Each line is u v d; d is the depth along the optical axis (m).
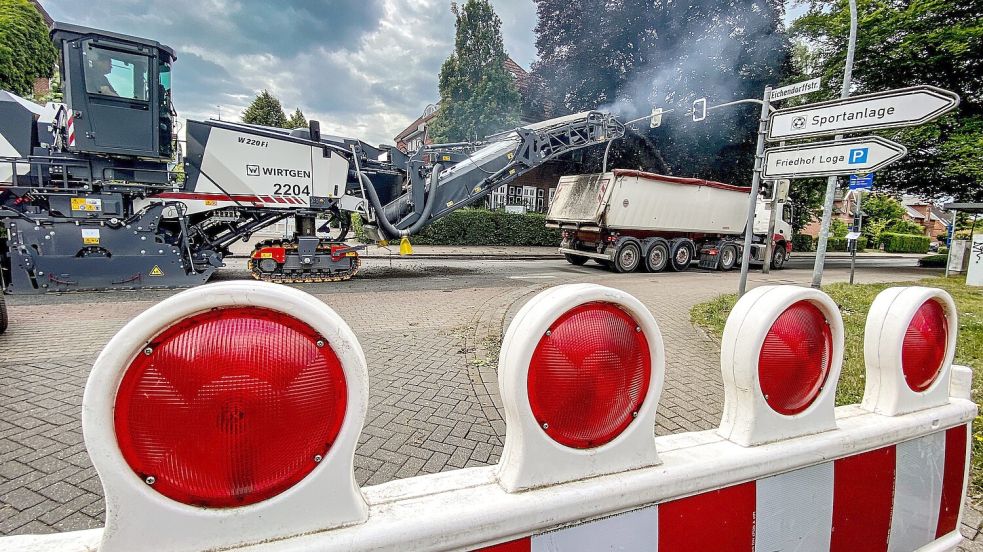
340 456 0.81
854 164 4.62
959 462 1.55
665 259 14.51
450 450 2.89
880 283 11.59
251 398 0.76
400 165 10.52
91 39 7.18
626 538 0.99
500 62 24.70
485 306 7.32
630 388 1.04
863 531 1.33
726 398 1.24
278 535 0.78
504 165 11.59
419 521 0.83
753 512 1.14
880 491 1.35
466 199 11.19
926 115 3.98
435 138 25.08
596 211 13.64
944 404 1.51
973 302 8.76
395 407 3.52
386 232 10.13
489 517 0.86
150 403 0.73
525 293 8.66
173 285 8.34
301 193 9.14
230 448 0.76
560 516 0.92
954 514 1.56
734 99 20.05
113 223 7.86
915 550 1.46
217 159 8.50
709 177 22.20
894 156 4.25
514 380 0.92
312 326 0.80
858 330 5.64
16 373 3.99
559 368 0.95
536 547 0.91
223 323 0.76
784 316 1.19
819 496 1.24
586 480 0.98
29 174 7.84
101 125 7.42
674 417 3.41
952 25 14.29
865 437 1.29
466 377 4.17
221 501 0.76
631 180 13.59
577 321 0.98
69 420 3.16
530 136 11.88
